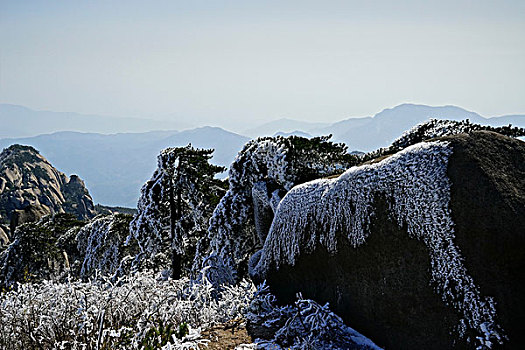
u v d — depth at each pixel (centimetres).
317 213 708
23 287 607
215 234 1355
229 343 591
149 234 1595
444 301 471
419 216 507
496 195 452
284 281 799
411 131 966
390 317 537
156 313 615
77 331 528
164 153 1620
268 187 1207
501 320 426
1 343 514
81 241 2911
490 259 439
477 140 509
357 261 596
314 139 1228
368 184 594
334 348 559
